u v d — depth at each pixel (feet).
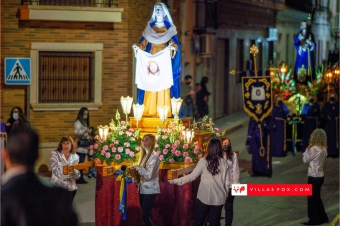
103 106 56.44
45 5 54.08
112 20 55.31
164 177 35.55
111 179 35.91
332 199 47.62
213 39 84.33
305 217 42.04
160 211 35.65
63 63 55.62
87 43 55.57
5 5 53.83
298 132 67.46
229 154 36.63
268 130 54.80
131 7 56.90
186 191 35.24
